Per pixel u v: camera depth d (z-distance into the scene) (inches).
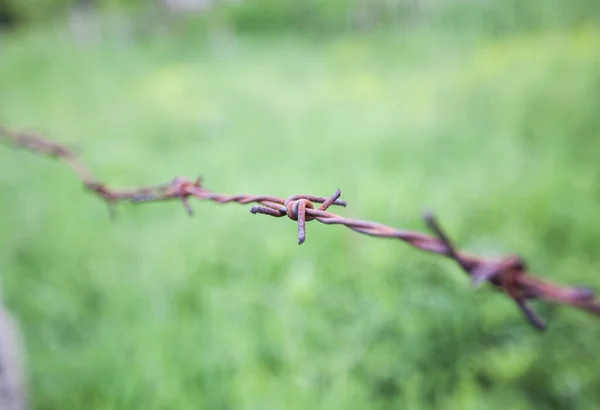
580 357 65.6
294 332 68.5
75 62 367.6
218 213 105.9
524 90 161.6
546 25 273.1
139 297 86.5
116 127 200.5
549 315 69.3
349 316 72.8
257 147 159.0
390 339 68.2
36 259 104.3
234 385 65.3
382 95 209.5
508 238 87.5
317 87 241.4
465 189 107.0
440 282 76.6
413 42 319.0
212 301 79.5
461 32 315.0
